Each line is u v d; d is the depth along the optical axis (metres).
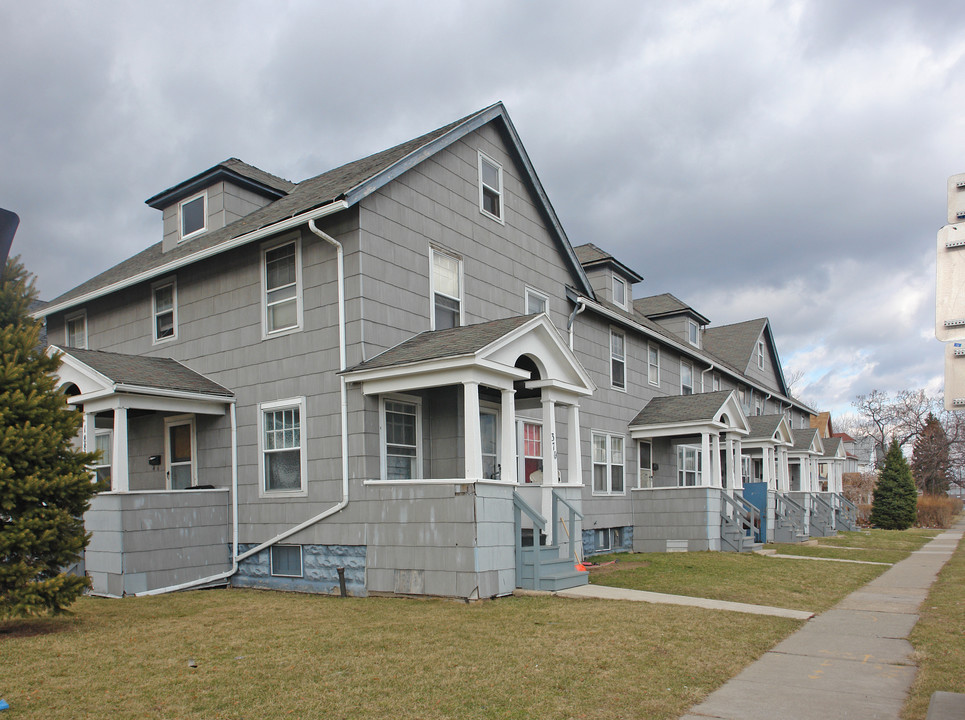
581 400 18.31
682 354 24.69
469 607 10.26
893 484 36.66
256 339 13.65
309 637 8.27
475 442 11.03
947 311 4.57
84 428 13.09
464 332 12.47
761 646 8.15
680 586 12.40
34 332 9.15
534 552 11.64
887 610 10.68
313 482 12.52
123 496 12.26
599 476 18.94
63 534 8.88
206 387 13.79
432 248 13.80
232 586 13.48
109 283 16.12
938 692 6.13
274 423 13.27
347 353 12.26
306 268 13.02
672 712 5.88
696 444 22.70
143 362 14.18
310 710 5.84
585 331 18.80
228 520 13.69
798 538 23.91
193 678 6.61
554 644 7.89
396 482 11.52
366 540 11.73
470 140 15.19
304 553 12.51
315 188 15.33
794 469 35.53
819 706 6.09
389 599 11.20
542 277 17.12
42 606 8.56
